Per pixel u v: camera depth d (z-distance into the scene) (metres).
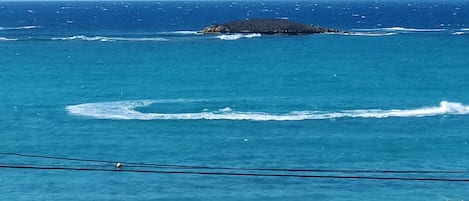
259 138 51.41
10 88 75.06
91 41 128.25
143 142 50.56
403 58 103.50
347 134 52.66
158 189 40.09
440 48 116.94
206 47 116.06
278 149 48.69
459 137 52.00
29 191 39.72
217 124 55.66
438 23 193.50
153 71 88.88
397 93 72.62
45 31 157.25
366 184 40.84
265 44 120.19
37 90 73.81
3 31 157.50
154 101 66.56
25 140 51.44
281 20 143.12
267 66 93.25
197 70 89.62
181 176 42.19
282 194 39.25
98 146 49.59
